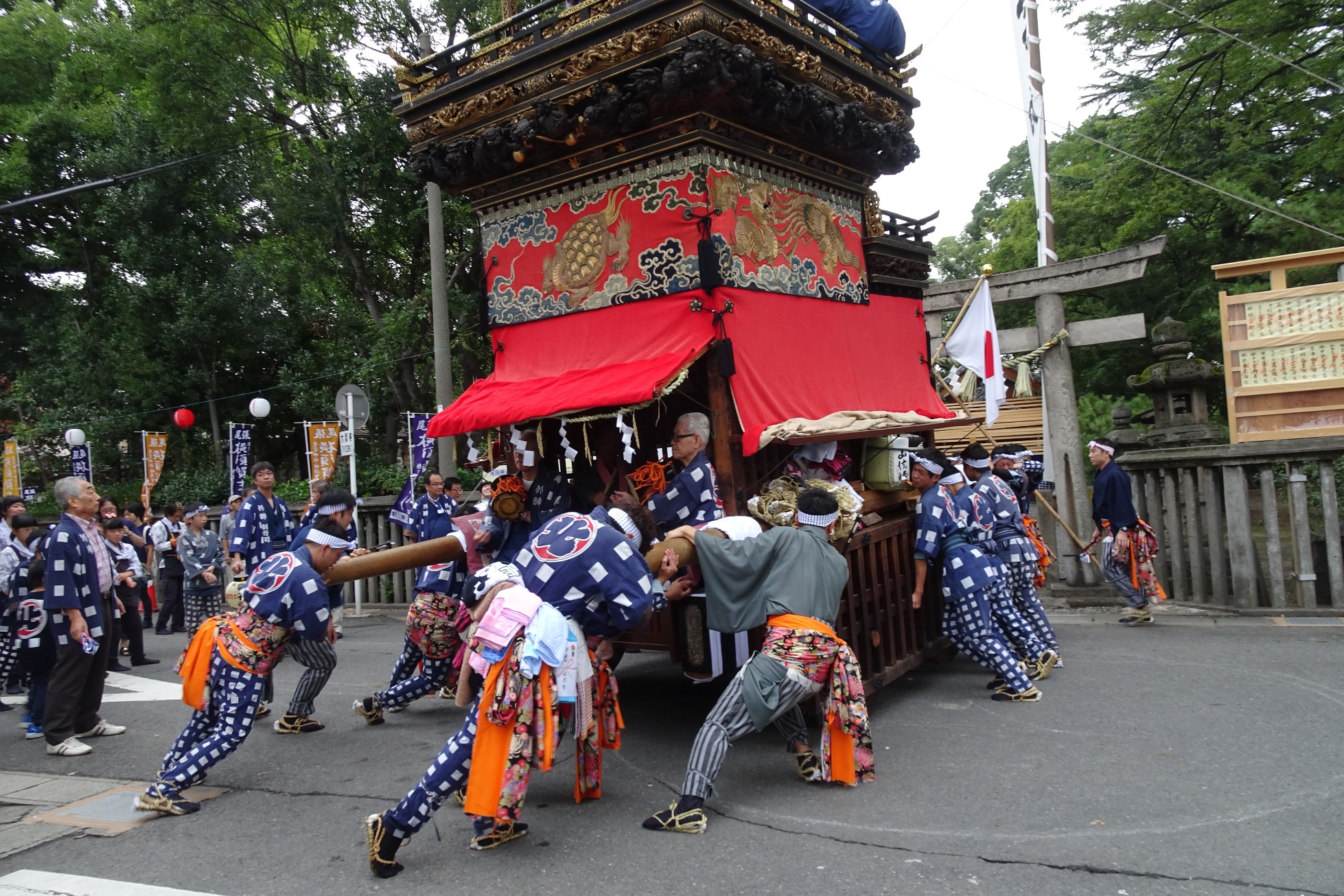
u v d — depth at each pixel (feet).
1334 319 26.58
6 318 67.82
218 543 32.63
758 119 17.72
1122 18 47.78
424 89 20.20
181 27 46.32
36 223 66.59
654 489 16.48
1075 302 57.98
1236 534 27.14
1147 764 14.32
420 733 18.61
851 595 17.24
